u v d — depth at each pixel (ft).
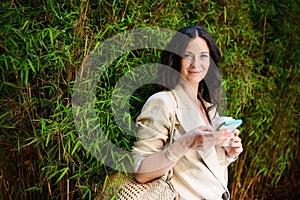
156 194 5.21
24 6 5.57
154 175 5.19
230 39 7.59
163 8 6.50
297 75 8.61
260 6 8.12
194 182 5.40
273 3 8.33
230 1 7.38
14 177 6.04
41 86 5.64
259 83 7.95
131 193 5.28
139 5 6.22
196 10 7.06
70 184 5.95
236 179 8.23
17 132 5.75
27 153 5.90
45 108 5.67
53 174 5.49
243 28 7.74
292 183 10.05
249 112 8.02
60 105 5.43
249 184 8.52
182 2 7.01
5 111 5.61
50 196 5.98
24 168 5.98
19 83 5.44
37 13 5.57
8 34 5.32
